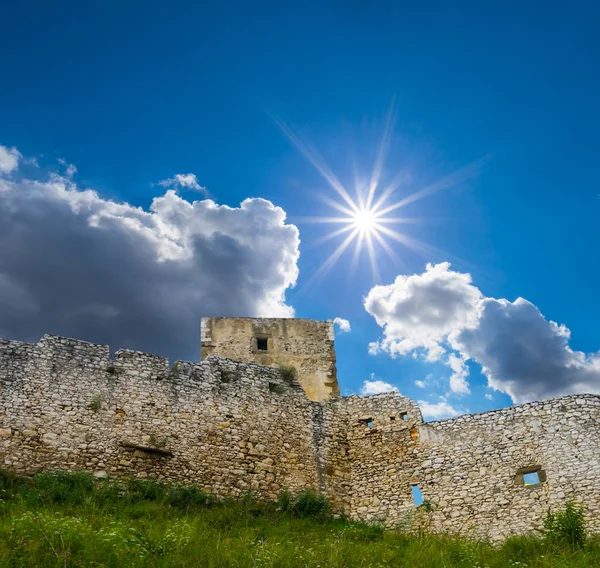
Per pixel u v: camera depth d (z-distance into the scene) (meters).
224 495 24.55
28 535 16.09
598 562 19.92
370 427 28.11
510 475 25.17
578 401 25.77
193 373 26.38
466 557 20.09
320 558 18.12
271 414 27.14
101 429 23.62
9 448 21.91
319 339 34.94
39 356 23.75
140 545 16.64
